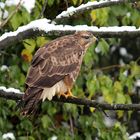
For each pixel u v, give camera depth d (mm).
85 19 15680
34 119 15664
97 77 15625
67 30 12469
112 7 15781
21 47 15680
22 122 15461
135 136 17062
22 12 14062
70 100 12086
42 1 14078
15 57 15523
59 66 12148
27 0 14219
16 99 11797
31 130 15523
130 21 15953
